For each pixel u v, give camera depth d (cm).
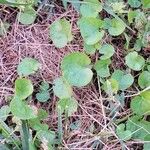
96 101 22
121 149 21
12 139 20
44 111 21
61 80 21
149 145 21
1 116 21
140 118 21
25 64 22
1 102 22
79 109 22
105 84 22
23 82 21
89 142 21
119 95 22
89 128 22
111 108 22
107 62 22
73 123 22
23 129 20
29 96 22
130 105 22
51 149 20
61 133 21
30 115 20
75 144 21
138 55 22
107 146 21
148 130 21
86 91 22
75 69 22
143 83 22
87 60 22
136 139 21
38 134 20
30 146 19
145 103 21
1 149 20
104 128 21
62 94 21
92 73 22
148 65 22
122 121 22
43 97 22
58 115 20
